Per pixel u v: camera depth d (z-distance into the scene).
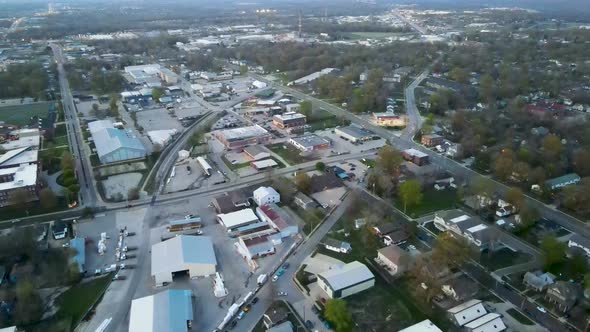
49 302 77.44
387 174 120.75
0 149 142.62
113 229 101.25
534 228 99.75
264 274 85.12
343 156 143.88
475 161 136.38
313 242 96.38
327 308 71.81
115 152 139.12
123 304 77.31
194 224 101.62
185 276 85.56
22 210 109.19
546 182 115.88
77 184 119.25
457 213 101.06
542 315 73.44
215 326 72.50
